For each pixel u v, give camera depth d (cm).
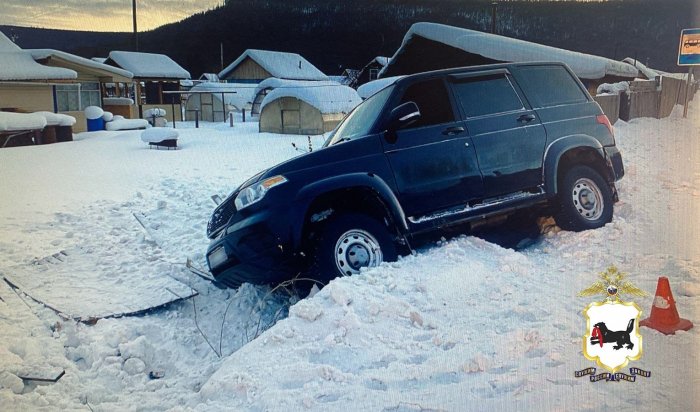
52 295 554
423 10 3250
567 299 441
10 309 507
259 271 510
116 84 3347
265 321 516
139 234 750
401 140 547
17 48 2633
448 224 552
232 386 353
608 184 657
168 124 3148
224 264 528
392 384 340
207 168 1227
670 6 2377
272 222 493
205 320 539
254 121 3375
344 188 509
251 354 383
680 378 323
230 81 4584
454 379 341
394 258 520
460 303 438
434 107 576
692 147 1288
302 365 361
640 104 1888
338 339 387
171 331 507
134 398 389
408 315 415
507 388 326
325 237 497
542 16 2544
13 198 900
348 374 354
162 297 565
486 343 378
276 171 523
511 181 585
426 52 1962
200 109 3688
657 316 384
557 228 631
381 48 4044
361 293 436
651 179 902
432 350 377
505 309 426
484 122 584
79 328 484
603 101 1680
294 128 2217
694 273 479
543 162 602
